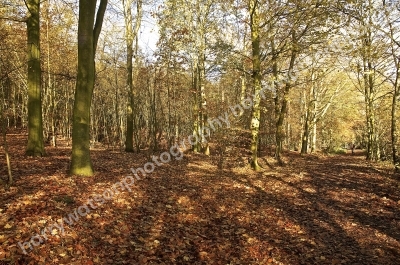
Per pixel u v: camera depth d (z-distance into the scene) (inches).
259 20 557.6
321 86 1186.0
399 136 852.0
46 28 826.2
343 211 354.3
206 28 842.2
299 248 254.7
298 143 1755.7
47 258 189.2
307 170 639.1
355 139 1877.5
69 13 800.3
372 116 902.4
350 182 508.7
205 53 843.4
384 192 429.4
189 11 855.1
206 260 221.1
